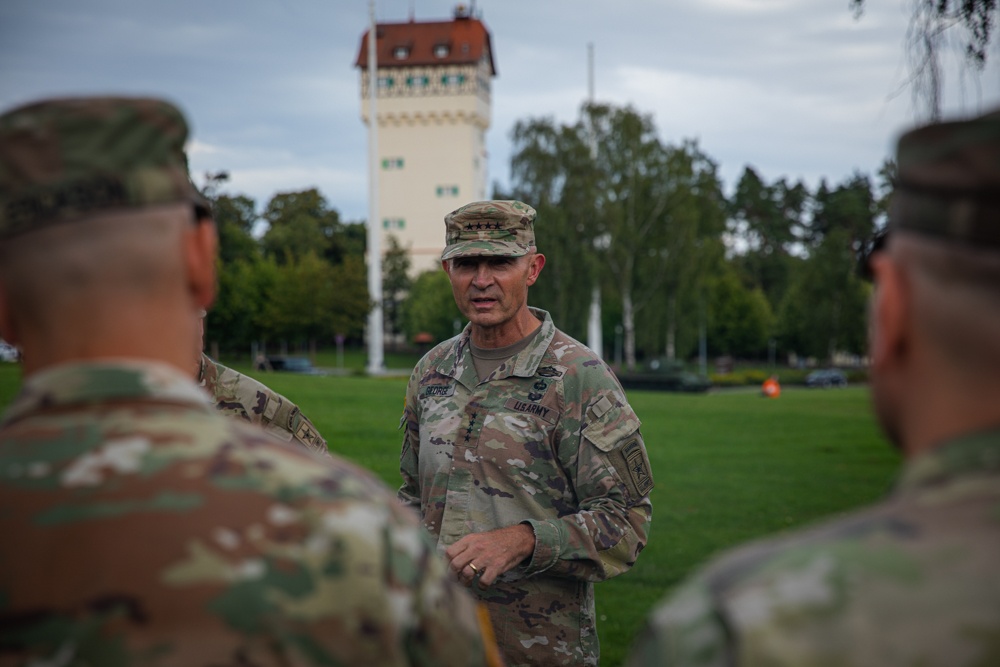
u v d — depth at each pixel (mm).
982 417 1103
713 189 49750
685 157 46469
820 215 93750
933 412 1137
